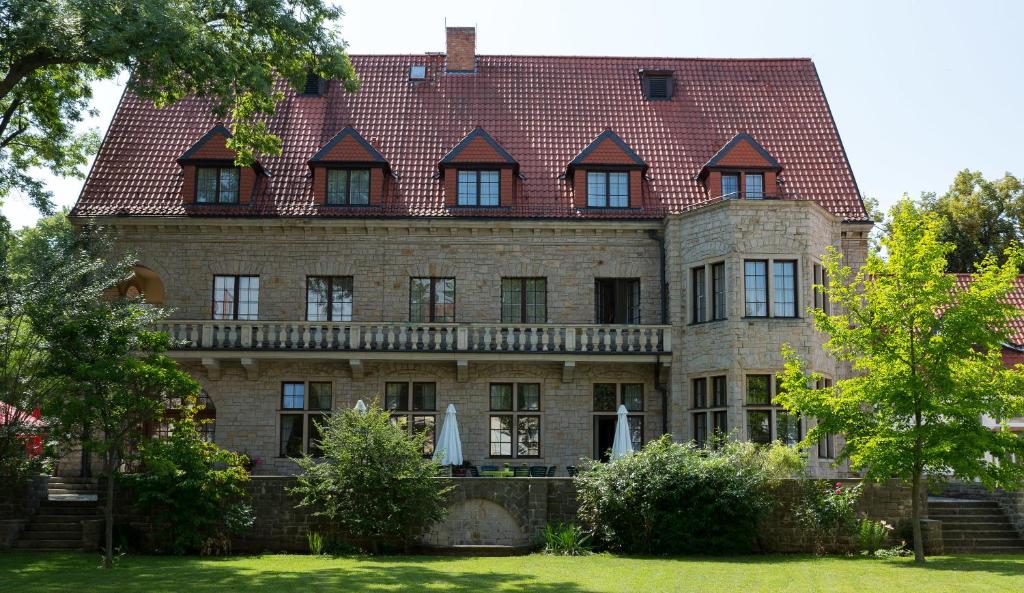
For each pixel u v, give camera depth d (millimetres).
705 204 30391
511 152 33938
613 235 32125
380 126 34594
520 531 24656
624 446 28031
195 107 34625
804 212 29703
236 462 24641
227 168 32250
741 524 23516
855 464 22547
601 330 30906
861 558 23000
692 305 30734
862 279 23422
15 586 17234
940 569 20297
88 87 28469
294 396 31547
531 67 36906
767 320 29234
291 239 31938
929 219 22609
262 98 26391
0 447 24094
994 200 51156
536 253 32125
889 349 22375
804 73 36969
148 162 32969
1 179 28016
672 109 35562
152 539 24031
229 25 25906
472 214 32031
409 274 31906
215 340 30469
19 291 24078
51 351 20656
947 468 22516
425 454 31219
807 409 23219
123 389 20141
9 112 27516
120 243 31609
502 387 31828
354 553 23766
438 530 24641
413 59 37062
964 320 21609
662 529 23703
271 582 17797
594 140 33188
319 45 26312
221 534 23938
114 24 22234
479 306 31828
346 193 32344
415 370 31578
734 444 25406
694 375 30281
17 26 22641
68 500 26750
